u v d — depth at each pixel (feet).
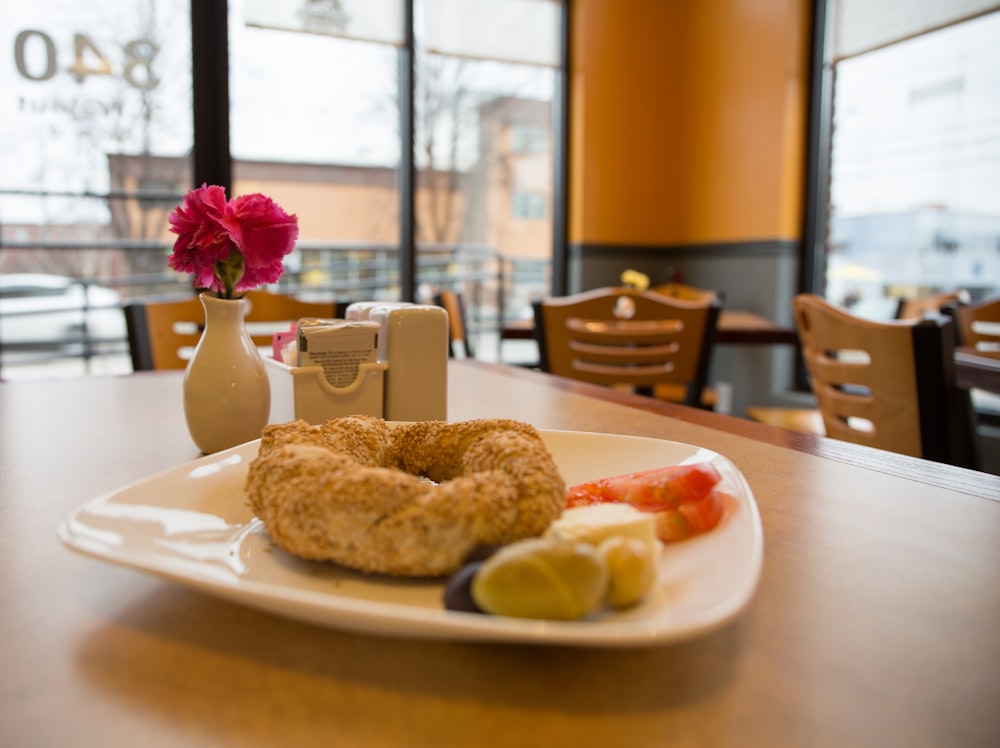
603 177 12.64
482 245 12.50
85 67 9.62
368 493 1.17
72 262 10.97
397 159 11.43
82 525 1.23
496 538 1.14
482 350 13.16
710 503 1.36
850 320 3.40
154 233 10.59
